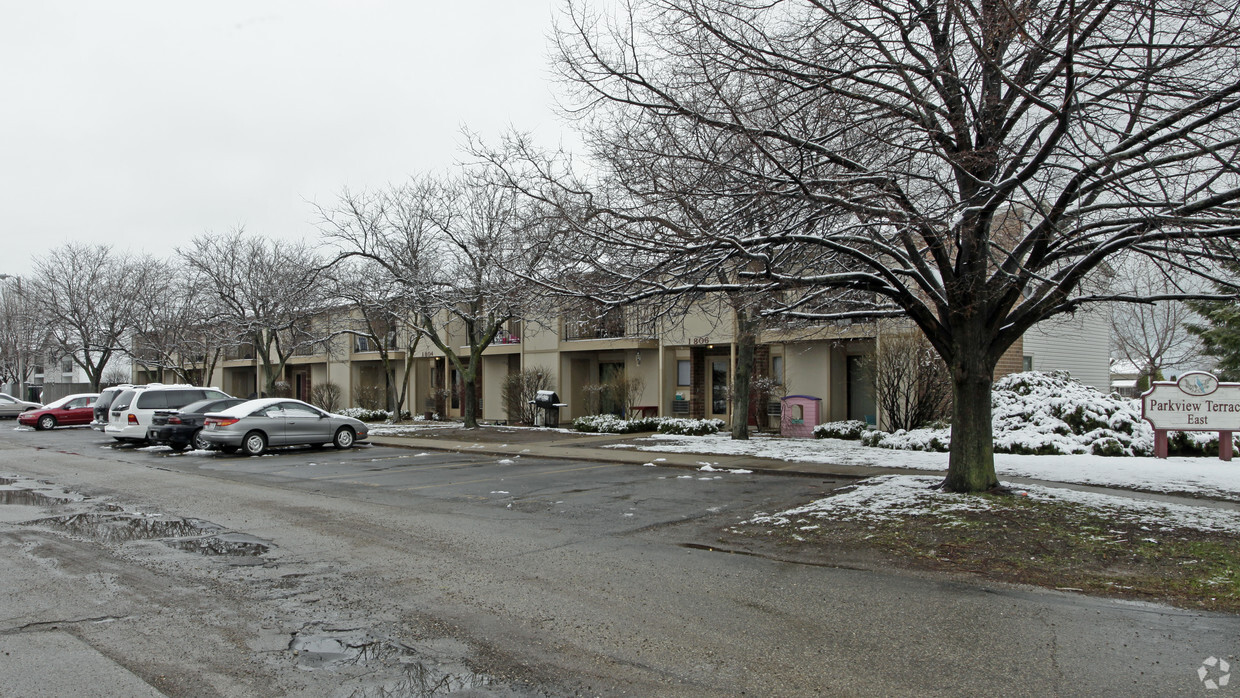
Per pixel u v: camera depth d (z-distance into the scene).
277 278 30.05
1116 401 16.81
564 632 5.52
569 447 19.50
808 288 11.63
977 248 9.45
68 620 5.76
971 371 10.01
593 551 8.13
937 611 5.96
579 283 9.99
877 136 8.65
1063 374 18.38
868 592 6.50
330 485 13.52
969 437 10.15
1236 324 23.31
